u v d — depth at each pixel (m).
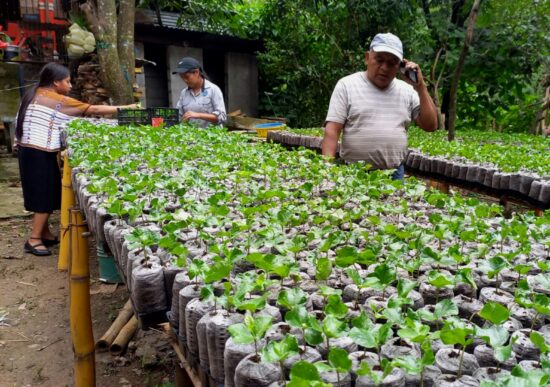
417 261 1.40
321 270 1.27
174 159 3.25
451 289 1.29
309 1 10.63
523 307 1.20
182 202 2.15
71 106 4.94
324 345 1.02
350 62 10.71
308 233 1.66
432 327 1.15
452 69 10.36
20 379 2.98
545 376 0.80
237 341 0.93
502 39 9.37
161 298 1.41
